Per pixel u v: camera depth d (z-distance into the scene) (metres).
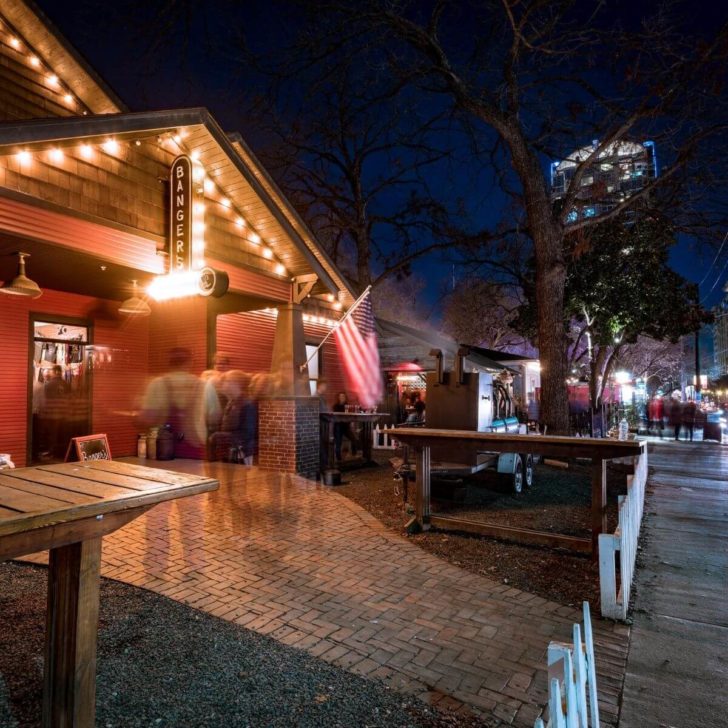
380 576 4.89
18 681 2.93
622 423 18.70
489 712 2.87
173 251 7.98
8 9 8.06
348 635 3.72
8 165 6.03
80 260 7.16
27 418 9.38
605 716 2.84
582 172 14.30
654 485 10.41
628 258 19.27
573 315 21.44
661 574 5.20
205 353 11.10
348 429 12.65
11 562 4.87
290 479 9.20
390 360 17.88
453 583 4.76
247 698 2.90
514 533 5.92
